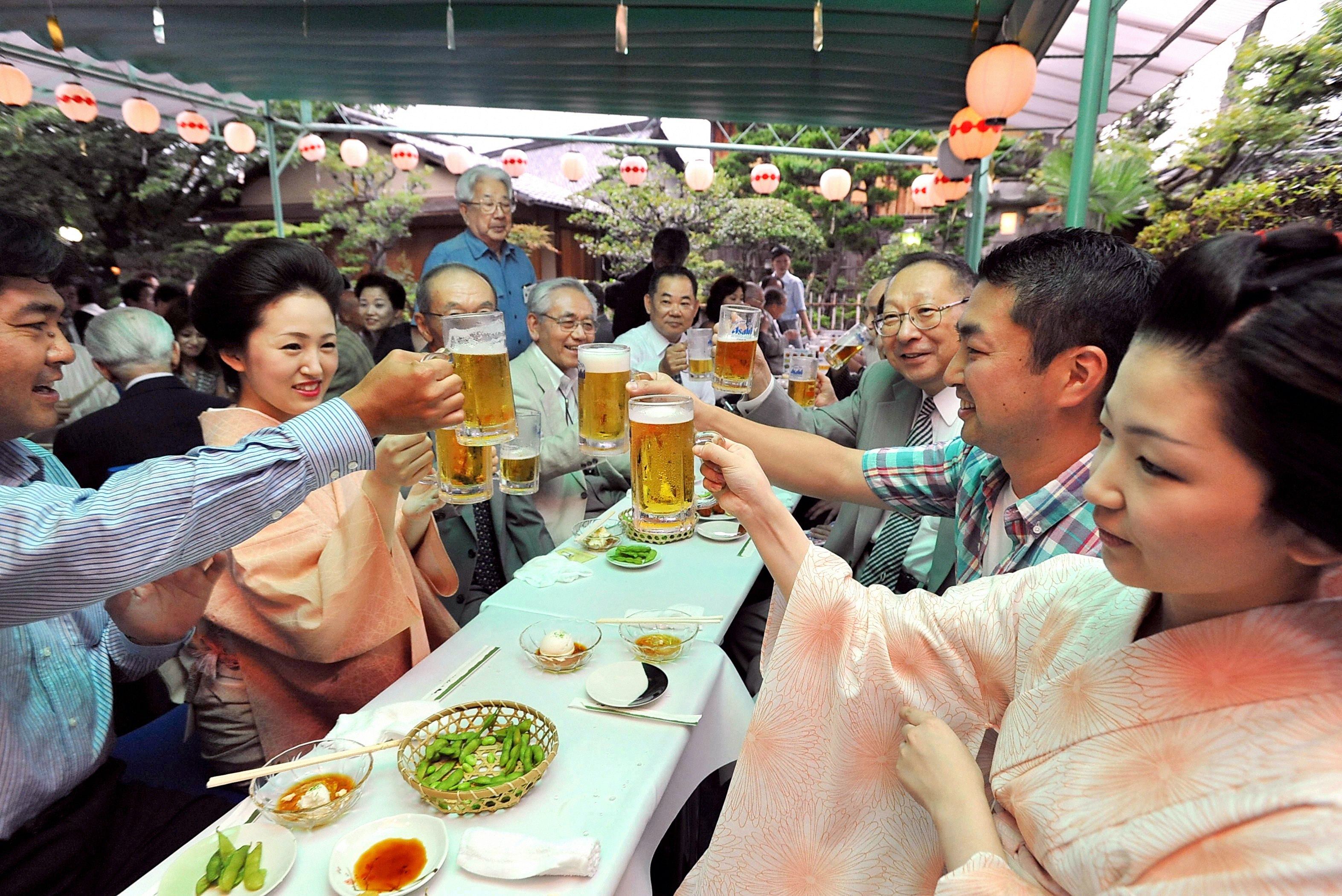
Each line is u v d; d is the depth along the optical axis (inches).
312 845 41.7
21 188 406.9
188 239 491.2
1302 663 22.1
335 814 43.3
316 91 264.2
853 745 41.2
